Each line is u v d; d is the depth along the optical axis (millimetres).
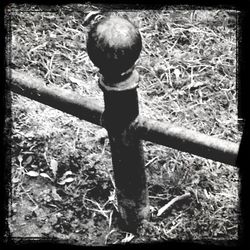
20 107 1524
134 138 1014
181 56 1739
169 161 1413
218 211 1316
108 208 1307
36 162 1412
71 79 1656
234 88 1647
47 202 1327
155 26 1827
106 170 1384
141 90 1627
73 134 1477
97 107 1012
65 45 1761
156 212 1300
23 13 1819
